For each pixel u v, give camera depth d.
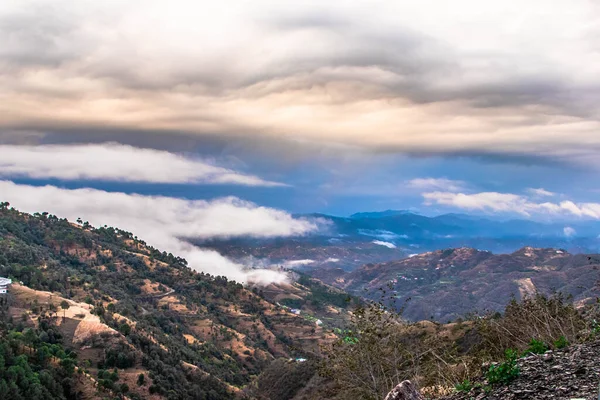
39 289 131.88
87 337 102.56
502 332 14.34
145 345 108.75
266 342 162.75
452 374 12.85
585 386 8.05
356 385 16.23
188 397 94.50
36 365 78.88
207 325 163.00
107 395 81.06
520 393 8.55
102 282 165.25
